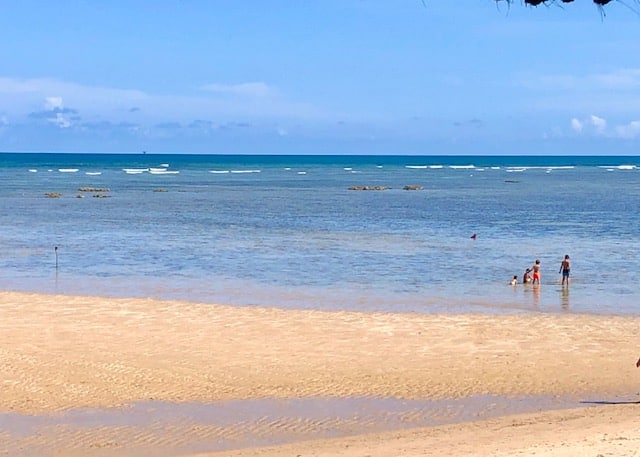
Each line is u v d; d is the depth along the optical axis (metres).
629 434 13.40
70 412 16.75
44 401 17.41
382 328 24.78
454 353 21.77
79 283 34.16
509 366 20.48
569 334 24.23
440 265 40.03
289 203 83.06
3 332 23.53
